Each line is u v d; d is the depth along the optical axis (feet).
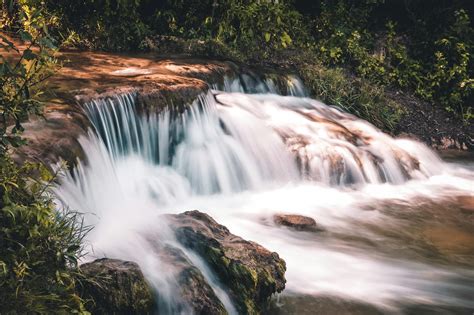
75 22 35.04
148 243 16.17
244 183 26.32
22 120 13.38
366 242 21.57
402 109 40.47
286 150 28.04
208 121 26.81
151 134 24.00
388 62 44.75
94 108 21.93
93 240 15.97
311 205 25.36
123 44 35.88
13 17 32.89
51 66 14.38
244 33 39.88
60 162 16.88
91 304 12.66
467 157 37.17
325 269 18.80
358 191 27.91
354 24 47.65
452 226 24.04
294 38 43.80
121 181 21.94
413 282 18.38
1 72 12.54
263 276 15.87
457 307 16.87
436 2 48.80
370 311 16.25
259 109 30.99
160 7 40.09
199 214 18.03
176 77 27.17
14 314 10.84
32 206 12.35
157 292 14.11
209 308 13.97
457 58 45.42
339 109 36.47
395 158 30.86
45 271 11.83
